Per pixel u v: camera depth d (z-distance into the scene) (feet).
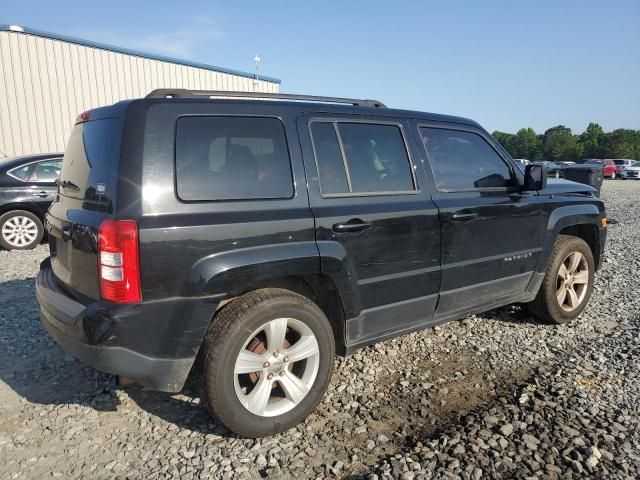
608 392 10.96
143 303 8.09
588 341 14.16
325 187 10.16
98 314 8.00
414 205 11.29
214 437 9.36
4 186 26.23
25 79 49.11
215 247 8.55
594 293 18.94
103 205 8.38
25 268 22.54
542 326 15.31
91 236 8.39
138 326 8.12
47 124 50.93
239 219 8.82
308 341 9.71
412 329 11.78
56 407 10.43
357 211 10.28
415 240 11.20
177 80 61.00
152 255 8.07
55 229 10.30
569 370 12.10
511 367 12.41
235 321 8.74
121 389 11.21
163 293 8.22
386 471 8.20
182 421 9.93
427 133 12.29
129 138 8.36
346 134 10.77
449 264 11.97
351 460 8.68
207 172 8.85
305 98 10.80
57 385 11.41
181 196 8.48
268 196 9.37
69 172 10.44
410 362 12.69
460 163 12.80
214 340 8.67
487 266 12.85
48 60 50.42
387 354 13.15
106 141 8.85
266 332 9.21
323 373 9.90
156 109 8.65
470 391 11.19
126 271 7.96
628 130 259.39
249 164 9.34
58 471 8.32
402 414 10.23
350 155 10.71
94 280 8.47
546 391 11.03
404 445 9.15
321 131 10.43
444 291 12.05
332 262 9.78
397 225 10.85
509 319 15.92
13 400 10.71
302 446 9.11
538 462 8.48
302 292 10.59
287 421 9.46
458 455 8.67
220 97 9.77
